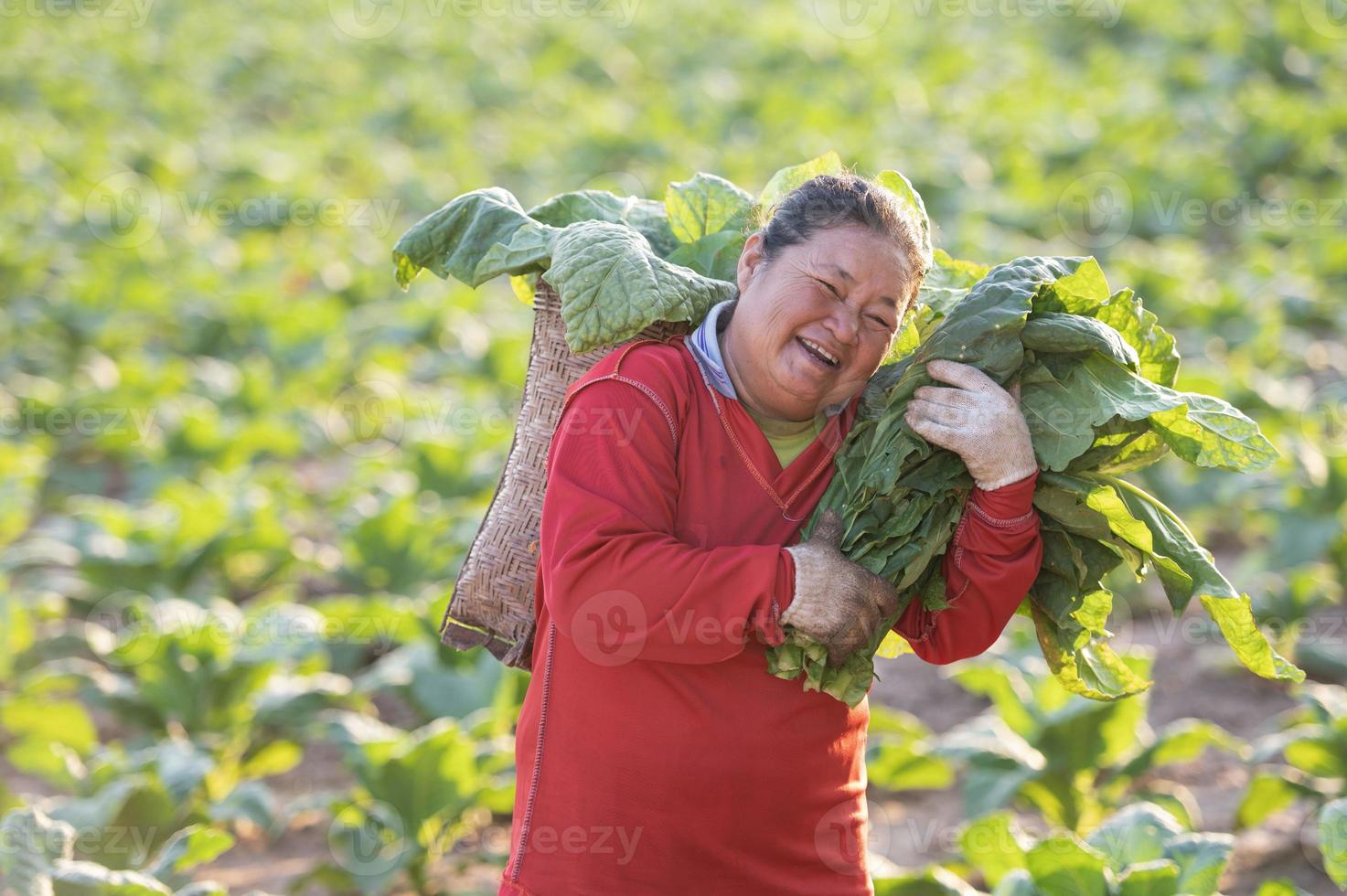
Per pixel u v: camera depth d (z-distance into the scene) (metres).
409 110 20.67
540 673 2.59
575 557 2.36
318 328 11.66
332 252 14.45
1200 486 7.81
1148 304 11.34
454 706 5.51
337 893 4.96
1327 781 4.98
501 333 11.12
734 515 2.51
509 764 5.08
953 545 2.58
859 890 2.64
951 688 6.82
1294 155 15.78
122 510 7.74
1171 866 3.60
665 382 2.49
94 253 14.12
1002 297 2.50
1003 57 22.00
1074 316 2.53
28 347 11.69
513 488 2.71
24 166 16.67
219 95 22.09
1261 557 7.04
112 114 19.70
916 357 2.57
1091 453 2.58
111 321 12.02
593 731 2.49
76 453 10.02
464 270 2.83
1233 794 5.59
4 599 6.40
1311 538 6.89
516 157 18.47
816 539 2.48
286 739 5.67
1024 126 17.88
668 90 21.66
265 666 5.68
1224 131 16.48
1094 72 20.16
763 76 22.36
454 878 4.89
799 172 2.93
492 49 24.52
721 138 18.95
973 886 4.84
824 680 2.48
